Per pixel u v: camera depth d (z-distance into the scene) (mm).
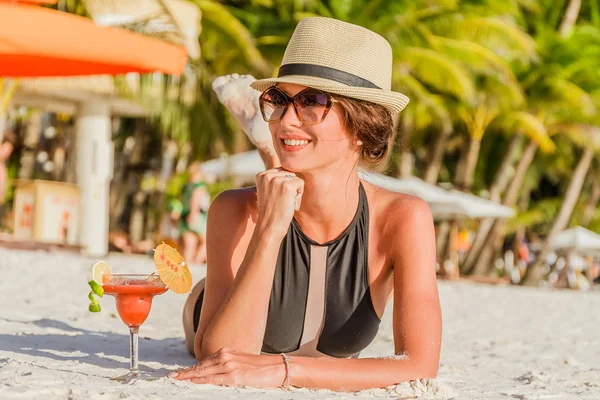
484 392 3557
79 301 7004
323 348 3424
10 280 8562
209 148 24297
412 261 3303
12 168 22609
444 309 9852
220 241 3422
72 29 7883
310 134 3131
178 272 3027
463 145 32219
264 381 3018
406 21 22578
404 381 3109
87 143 16734
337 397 2883
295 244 3354
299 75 3174
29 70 9062
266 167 4250
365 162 3322
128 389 2844
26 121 22562
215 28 18938
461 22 24375
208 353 3162
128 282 3086
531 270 31266
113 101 16797
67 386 2844
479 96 27766
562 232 33562
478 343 6250
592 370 4762
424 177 29875
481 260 30172
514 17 29594
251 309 3129
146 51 8500
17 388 2768
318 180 3227
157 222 22781
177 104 17562
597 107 29688
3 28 7445
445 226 29875
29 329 4945
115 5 9492
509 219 32844
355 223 3363
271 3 22547
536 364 5039
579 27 30172
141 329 5562
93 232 16812
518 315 9891
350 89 3098
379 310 3449
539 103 28984
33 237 15000
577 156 35000
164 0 9805
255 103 4141
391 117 3305
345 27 3221
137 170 25641
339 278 3357
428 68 23234
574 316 10430
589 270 37531
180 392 2822
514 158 33969
